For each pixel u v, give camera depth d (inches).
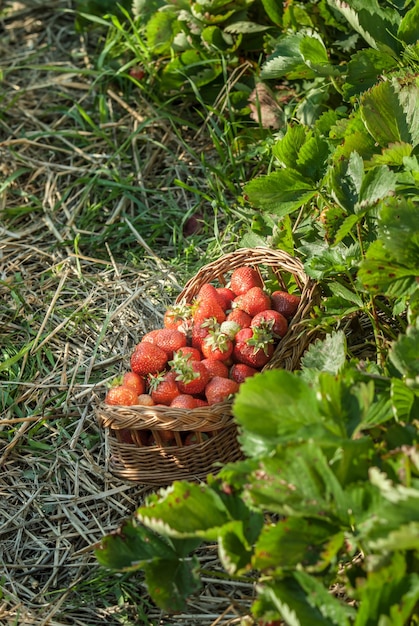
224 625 54.9
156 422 56.7
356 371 53.9
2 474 62.4
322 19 73.4
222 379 58.6
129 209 76.4
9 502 61.6
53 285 71.9
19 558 59.3
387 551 48.2
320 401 51.6
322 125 66.9
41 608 57.0
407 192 59.8
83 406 64.8
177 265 71.4
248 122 75.9
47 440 63.7
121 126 80.1
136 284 71.1
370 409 52.5
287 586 50.3
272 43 73.6
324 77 70.2
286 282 64.4
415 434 51.8
